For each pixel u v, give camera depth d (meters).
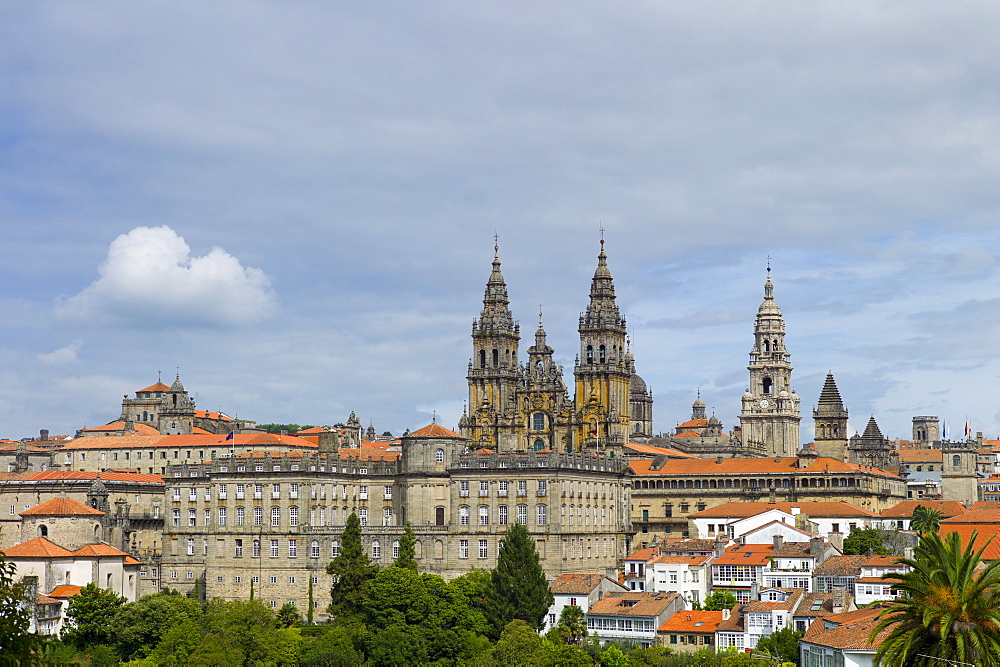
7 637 85.62
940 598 125.44
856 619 173.38
